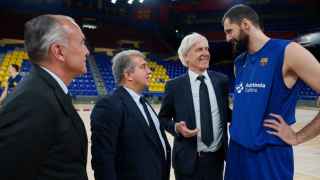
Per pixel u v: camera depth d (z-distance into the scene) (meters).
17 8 16.44
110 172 1.85
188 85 2.39
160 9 19.70
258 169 1.77
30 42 1.30
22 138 1.06
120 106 1.95
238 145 1.90
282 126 1.70
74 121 1.27
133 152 1.95
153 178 1.97
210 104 2.34
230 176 1.96
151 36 19.67
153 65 18.33
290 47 1.67
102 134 1.89
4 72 13.67
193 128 2.32
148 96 16.11
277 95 1.72
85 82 15.35
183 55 2.43
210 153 2.33
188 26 19.89
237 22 1.82
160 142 2.08
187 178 2.31
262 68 1.77
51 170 1.16
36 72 1.25
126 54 2.11
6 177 1.05
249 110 1.81
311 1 17.39
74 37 1.34
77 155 1.25
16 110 1.09
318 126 1.70
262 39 1.80
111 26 18.70
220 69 20.16
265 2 18.53
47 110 1.14
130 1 17.72
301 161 5.41
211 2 19.27
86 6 18.20
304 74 1.62
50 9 17.33
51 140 1.16
